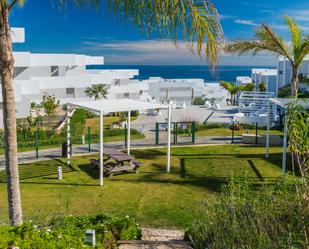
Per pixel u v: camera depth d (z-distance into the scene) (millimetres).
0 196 13516
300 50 16734
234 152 20203
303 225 5211
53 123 30688
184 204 12695
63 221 8484
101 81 45094
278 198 6289
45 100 35969
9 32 7484
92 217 9156
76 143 23266
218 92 67875
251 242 5648
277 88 46969
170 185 14812
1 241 6402
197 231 7820
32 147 22344
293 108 5617
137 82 52938
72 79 41094
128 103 16906
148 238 9883
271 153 19828
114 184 14961
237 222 6273
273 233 5488
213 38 6699
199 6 6652
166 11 6617
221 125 28828
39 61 39781
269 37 16906
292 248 4898
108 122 33062
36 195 13633
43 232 7059
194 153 20125
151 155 19750
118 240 8461
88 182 15250
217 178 15633
